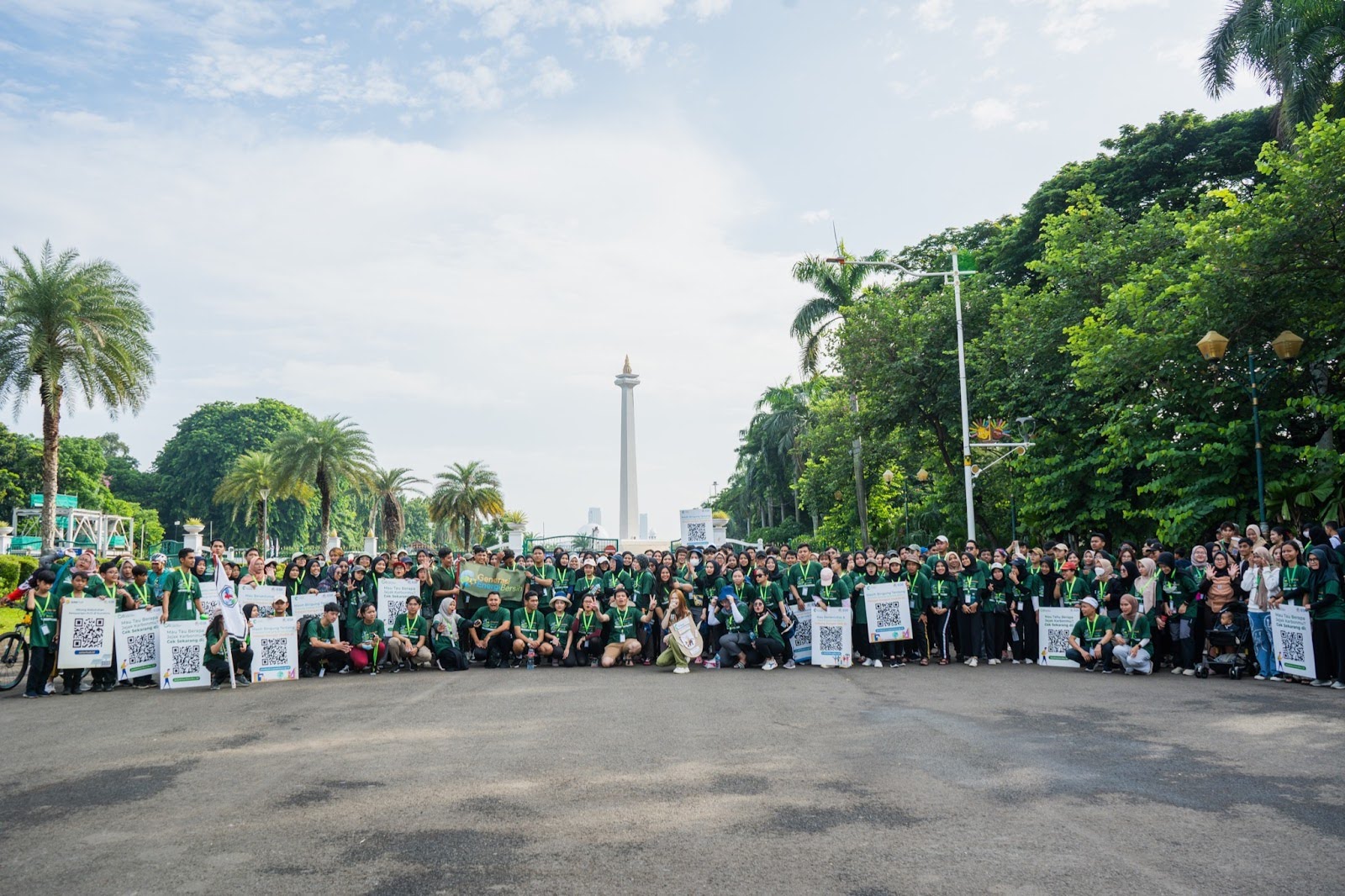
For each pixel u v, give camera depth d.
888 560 16.50
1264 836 5.87
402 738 9.36
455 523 70.44
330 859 5.59
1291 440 20.05
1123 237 24.41
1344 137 17.02
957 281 26.91
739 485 81.81
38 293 30.95
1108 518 24.16
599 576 17.91
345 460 52.88
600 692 12.75
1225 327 18.62
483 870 5.37
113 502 82.00
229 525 90.31
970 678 13.91
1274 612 13.02
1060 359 24.81
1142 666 13.95
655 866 5.41
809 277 40.38
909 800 6.79
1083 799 6.77
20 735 9.84
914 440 33.91
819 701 11.73
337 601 16.22
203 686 13.95
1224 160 30.12
